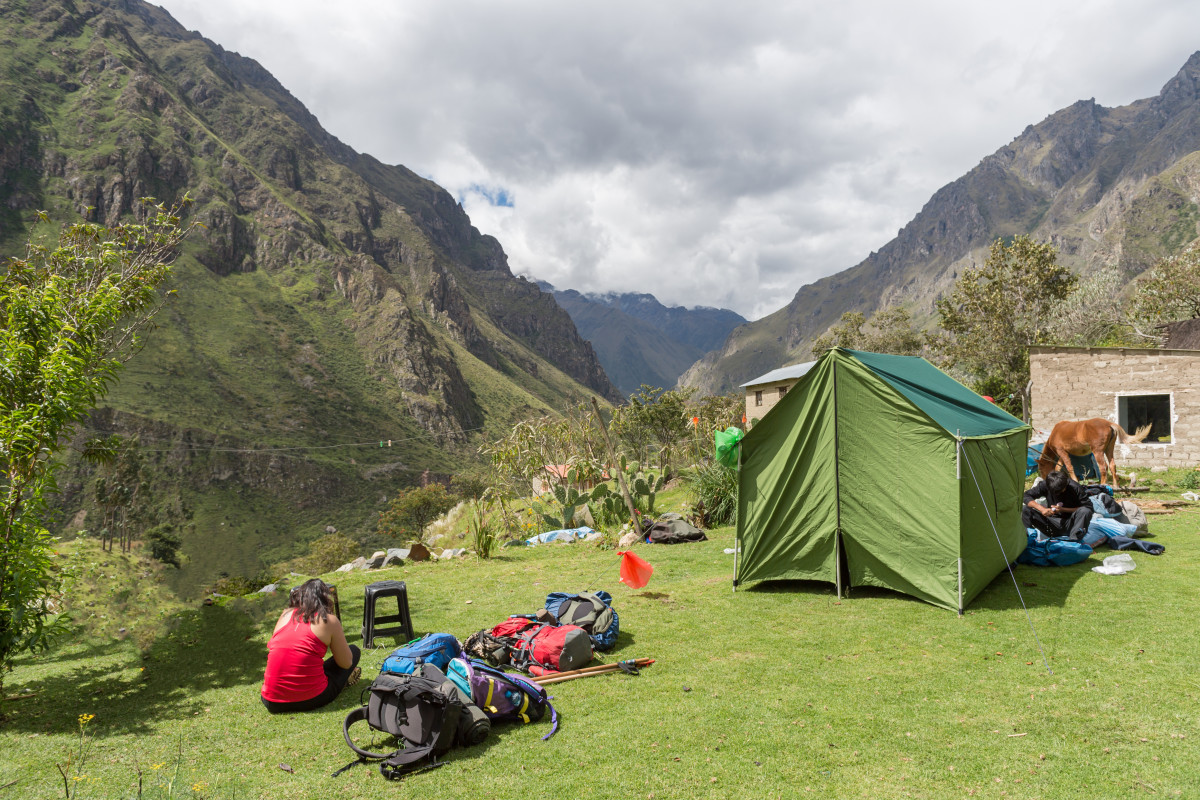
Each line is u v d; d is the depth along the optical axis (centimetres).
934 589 687
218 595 893
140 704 509
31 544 549
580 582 904
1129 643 541
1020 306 3666
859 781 352
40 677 588
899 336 5956
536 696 454
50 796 358
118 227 767
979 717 424
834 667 529
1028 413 2631
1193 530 932
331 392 18250
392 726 406
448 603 812
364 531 11331
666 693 489
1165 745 375
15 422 542
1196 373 1669
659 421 3819
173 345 16325
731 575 891
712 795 342
